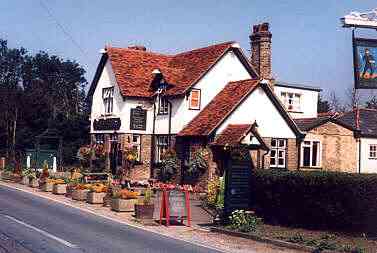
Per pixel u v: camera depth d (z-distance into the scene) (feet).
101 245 41.68
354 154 114.93
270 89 100.27
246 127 90.43
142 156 110.93
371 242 46.01
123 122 110.83
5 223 50.62
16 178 107.65
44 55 245.24
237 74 108.06
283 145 102.99
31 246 39.42
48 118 178.70
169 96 105.40
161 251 40.70
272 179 57.31
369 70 48.32
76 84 256.73
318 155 109.60
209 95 104.68
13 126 177.99
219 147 93.45
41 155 136.98
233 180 58.59
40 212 60.85
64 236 44.98
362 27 48.73
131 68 117.39
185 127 101.24
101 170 116.37
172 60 123.54
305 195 53.57
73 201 76.43
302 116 135.33
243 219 54.08
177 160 101.86
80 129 150.51
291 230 52.80
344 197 49.62
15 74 233.55
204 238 49.75
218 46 109.70
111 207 68.80
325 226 52.06
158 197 84.17
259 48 111.55
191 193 91.76
